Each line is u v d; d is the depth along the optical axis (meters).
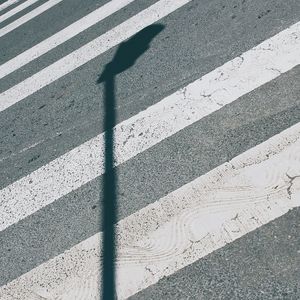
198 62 4.66
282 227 3.03
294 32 4.44
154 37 5.31
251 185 3.35
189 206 3.41
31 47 6.45
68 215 3.77
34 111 5.14
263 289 2.79
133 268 3.18
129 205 3.62
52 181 4.16
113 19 6.08
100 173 4.00
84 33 6.11
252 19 4.83
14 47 6.68
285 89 3.94
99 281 3.20
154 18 5.65
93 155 4.20
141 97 4.58
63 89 5.25
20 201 4.12
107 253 3.35
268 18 4.75
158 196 3.58
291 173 3.30
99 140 4.32
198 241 3.17
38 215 3.90
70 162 4.26
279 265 2.86
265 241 3.00
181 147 3.88
